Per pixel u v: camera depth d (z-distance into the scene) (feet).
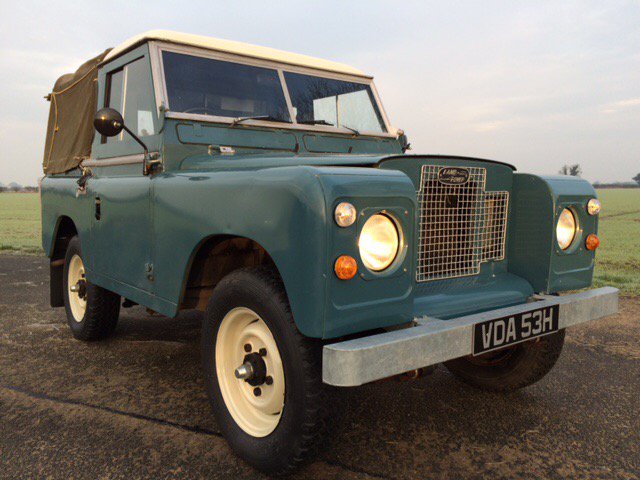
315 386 6.66
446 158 8.16
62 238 15.46
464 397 10.69
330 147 11.73
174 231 8.87
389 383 11.46
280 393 7.41
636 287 23.00
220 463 8.00
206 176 8.20
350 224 6.09
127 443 8.60
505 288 8.87
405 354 6.37
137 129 10.76
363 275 6.32
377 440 8.79
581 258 9.43
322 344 6.77
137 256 10.29
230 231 7.45
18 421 9.38
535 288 9.20
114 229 11.22
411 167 7.74
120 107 11.64
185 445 8.55
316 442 6.86
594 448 8.55
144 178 10.16
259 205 6.83
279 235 6.51
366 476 7.64
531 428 9.27
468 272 8.84
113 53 11.87
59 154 15.05
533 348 10.11
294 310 6.37
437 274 8.42
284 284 6.58
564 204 8.95
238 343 8.15
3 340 14.56
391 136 13.20
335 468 7.86
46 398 10.42
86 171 13.01
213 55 10.90
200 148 10.04
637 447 8.58
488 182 8.94
